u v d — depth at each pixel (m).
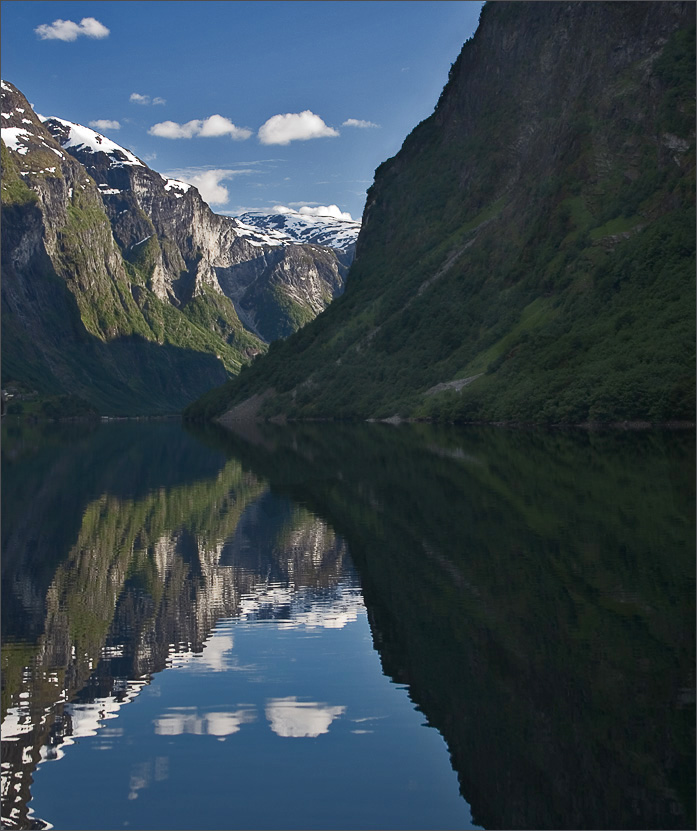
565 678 26.59
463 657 28.80
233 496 71.19
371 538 49.66
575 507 56.28
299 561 45.03
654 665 27.28
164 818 19.98
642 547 43.28
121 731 24.20
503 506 58.09
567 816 19.53
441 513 56.81
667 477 70.94
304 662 29.34
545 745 22.58
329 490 72.62
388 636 31.41
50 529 55.69
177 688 27.28
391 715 24.89
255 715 25.09
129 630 33.44
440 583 38.12
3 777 21.64
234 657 30.08
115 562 45.56
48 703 26.25
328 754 22.69
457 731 23.78
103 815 20.12
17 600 37.94
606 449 101.75
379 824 19.64
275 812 20.00
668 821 19.31
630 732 23.03
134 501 68.81
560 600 34.56
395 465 92.81
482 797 20.39
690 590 35.31
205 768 22.06
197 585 40.41
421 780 21.33
